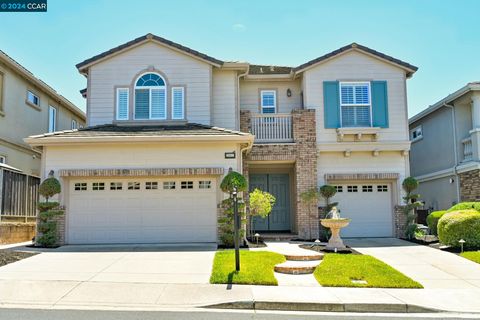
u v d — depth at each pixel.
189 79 17.16
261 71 19.70
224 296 8.42
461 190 18.86
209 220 14.52
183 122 16.75
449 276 10.37
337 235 13.63
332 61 17.84
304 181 16.81
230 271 9.87
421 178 22.70
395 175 17.28
